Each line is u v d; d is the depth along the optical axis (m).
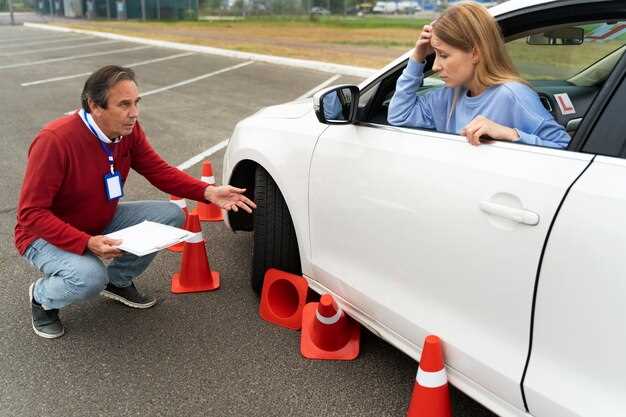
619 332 1.51
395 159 2.20
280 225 2.96
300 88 10.57
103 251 2.61
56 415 2.36
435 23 2.14
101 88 2.54
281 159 2.80
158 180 3.08
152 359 2.72
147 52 17.05
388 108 2.46
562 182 1.66
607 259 1.52
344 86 2.41
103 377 2.60
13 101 9.24
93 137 2.67
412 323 2.15
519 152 1.83
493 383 1.87
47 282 2.76
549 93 2.50
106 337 2.90
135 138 2.99
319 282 2.75
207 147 6.46
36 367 2.66
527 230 1.71
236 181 3.37
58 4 42.84
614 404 1.54
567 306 1.62
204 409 2.40
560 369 1.67
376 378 2.58
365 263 2.38
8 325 2.99
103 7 35.66
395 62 2.49
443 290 2.02
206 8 27.91
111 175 2.79
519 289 1.75
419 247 2.08
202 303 3.22
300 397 2.46
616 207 1.53
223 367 2.66
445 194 1.97
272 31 22.83
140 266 3.09
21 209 2.62
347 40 19.02
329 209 2.53
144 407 2.41
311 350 2.74
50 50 17.75
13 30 28.20
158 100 9.45
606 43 2.28
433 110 2.38
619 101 1.65
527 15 2.05
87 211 2.80
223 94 9.98
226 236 4.11
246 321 3.04
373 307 2.36
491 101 2.09
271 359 2.72
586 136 1.70
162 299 3.27
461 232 1.91
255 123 3.13
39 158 2.57
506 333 1.82
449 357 2.04
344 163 2.43
